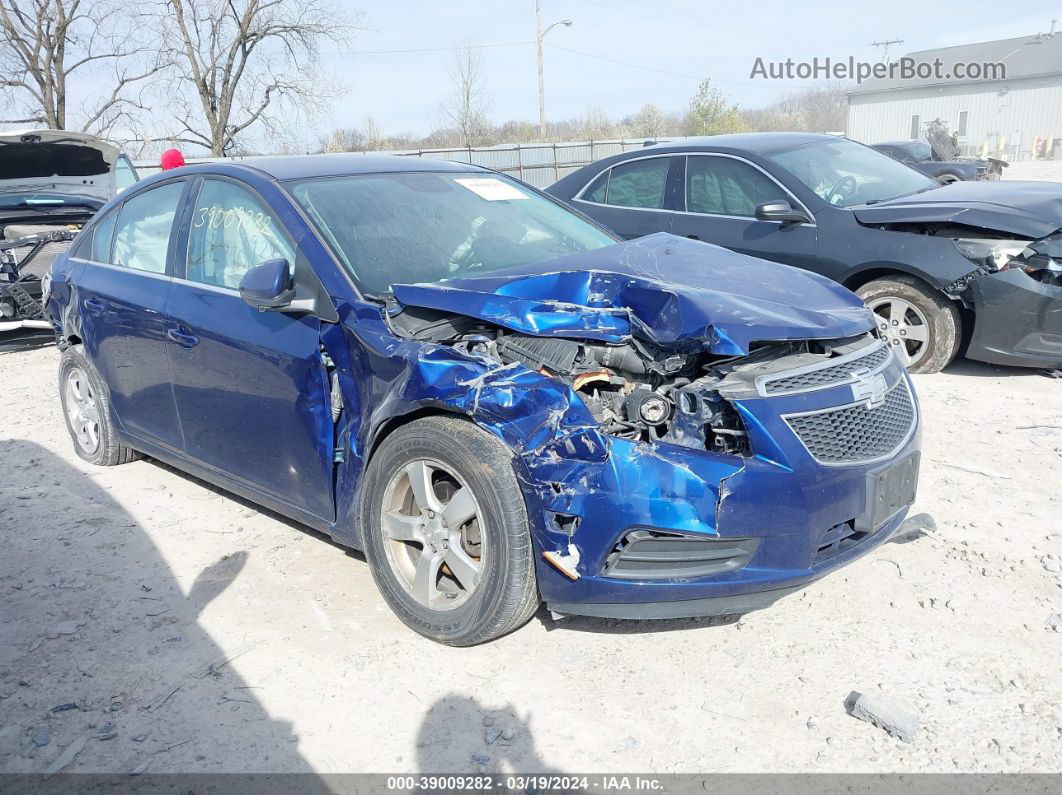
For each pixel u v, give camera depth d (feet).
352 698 9.78
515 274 11.54
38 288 26.94
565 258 12.32
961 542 12.67
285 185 12.80
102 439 16.67
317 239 11.83
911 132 206.59
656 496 9.25
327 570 12.67
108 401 16.14
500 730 9.18
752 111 274.77
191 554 13.30
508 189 15.05
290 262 11.96
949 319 19.97
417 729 9.25
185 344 13.33
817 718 9.18
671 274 11.30
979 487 14.56
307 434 11.66
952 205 19.84
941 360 20.36
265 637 11.00
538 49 148.56
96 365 15.98
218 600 11.93
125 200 15.92
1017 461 15.57
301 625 11.25
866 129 214.28
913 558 12.31
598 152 110.93
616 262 11.76
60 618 11.59
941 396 19.16
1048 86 183.52
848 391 10.11
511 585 9.75
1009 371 20.90
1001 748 8.63
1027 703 9.23
